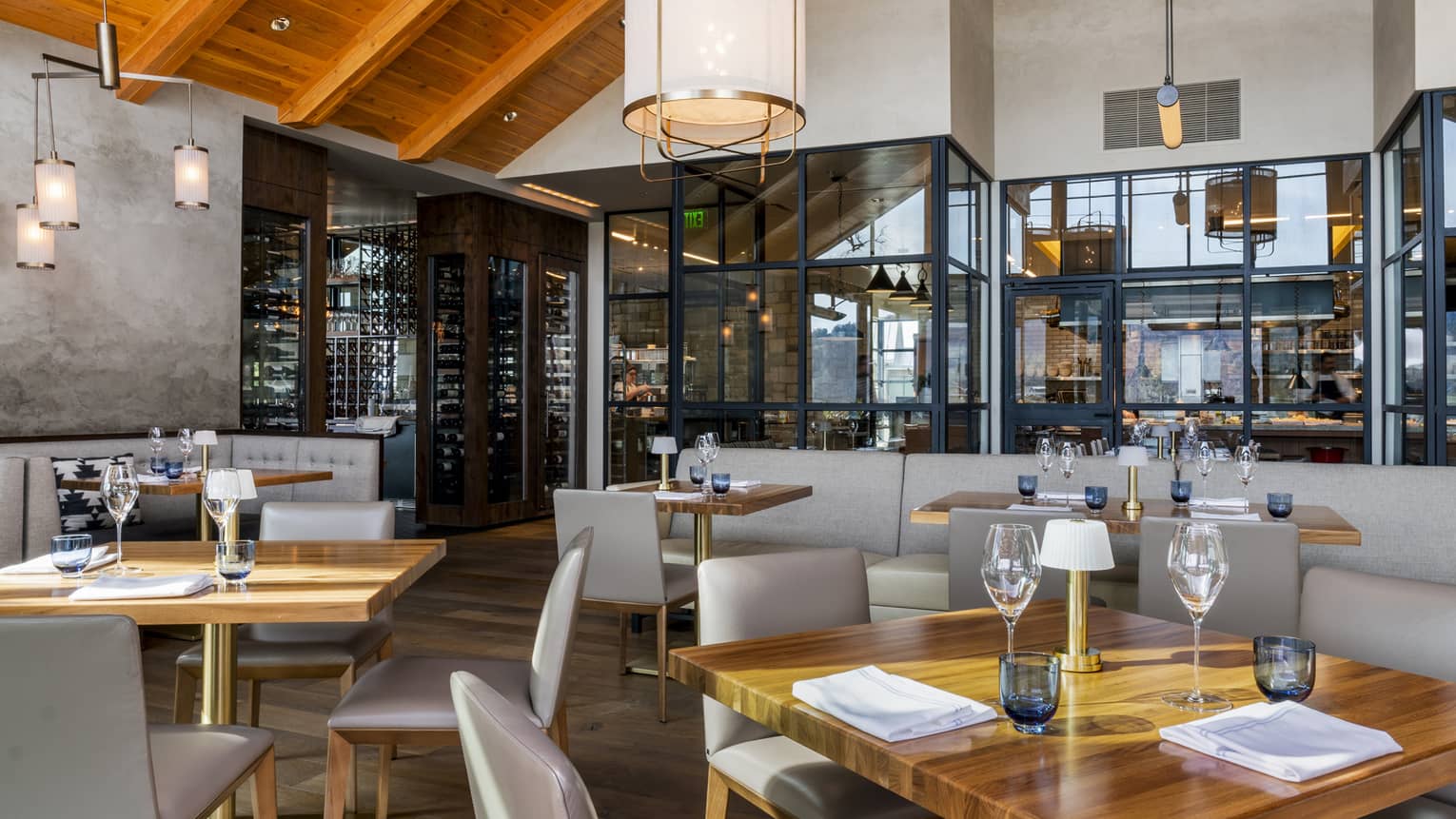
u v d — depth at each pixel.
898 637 1.86
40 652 1.52
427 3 6.16
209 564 2.50
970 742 1.30
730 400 7.59
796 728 1.42
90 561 2.47
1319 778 1.16
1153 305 7.69
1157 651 1.77
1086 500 3.68
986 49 7.79
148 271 6.15
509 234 9.27
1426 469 4.32
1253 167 7.38
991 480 4.97
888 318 7.04
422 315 9.18
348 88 6.63
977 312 7.73
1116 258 7.73
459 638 4.98
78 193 5.78
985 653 1.74
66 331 5.74
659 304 10.02
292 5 5.96
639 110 2.59
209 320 6.53
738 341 7.56
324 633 3.00
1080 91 7.78
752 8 2.40
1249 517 3.40
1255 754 1.19
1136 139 7.62
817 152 7.22
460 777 3.17
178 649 4.73
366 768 3.25
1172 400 7.65
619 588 3.83
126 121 6.01
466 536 8.52
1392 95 6.40
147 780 1.58
